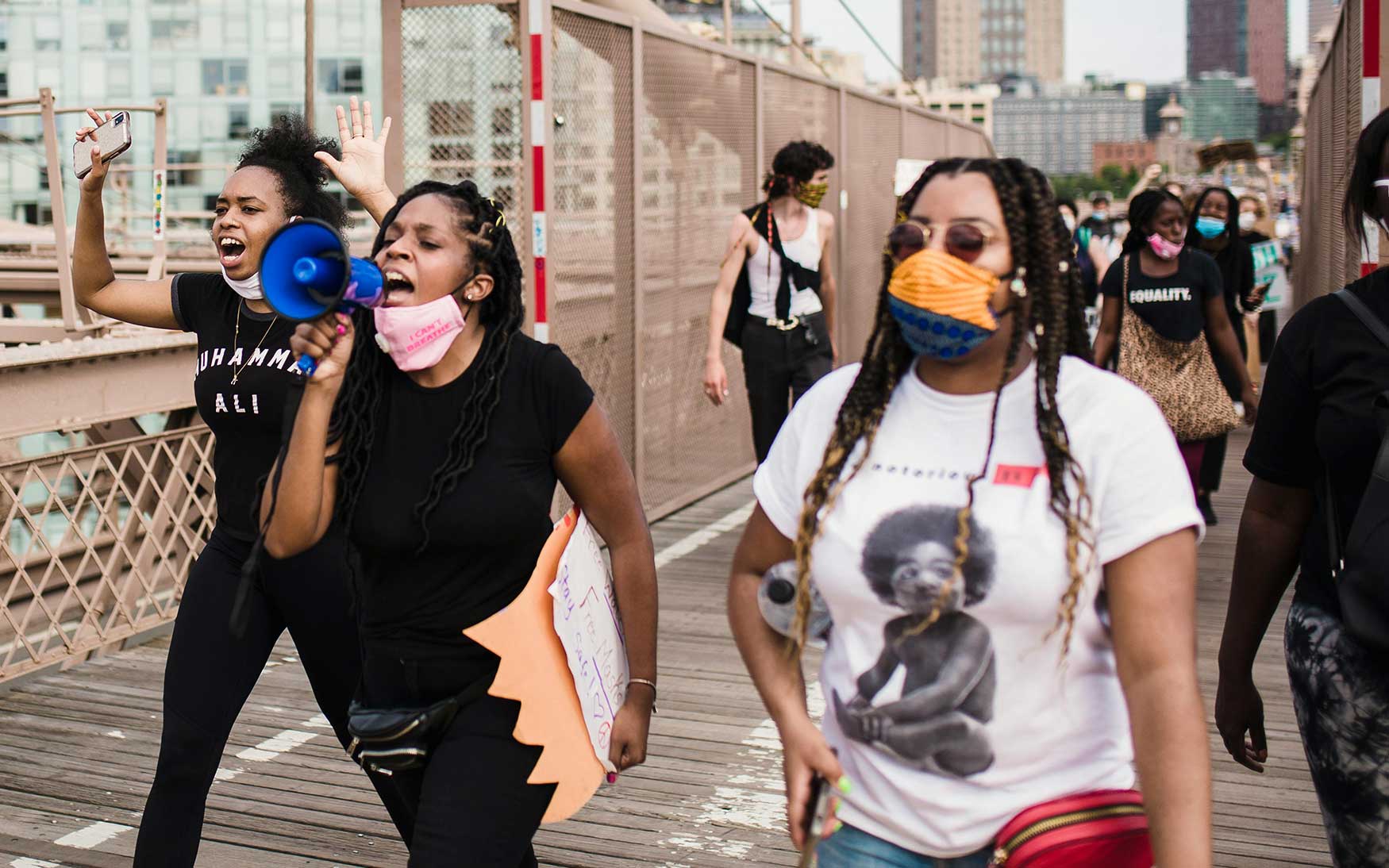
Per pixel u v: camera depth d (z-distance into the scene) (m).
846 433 1.88
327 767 4.45
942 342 1.79
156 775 2.96
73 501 5.70
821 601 1.95
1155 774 1.73
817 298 6.79
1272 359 2.45
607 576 2.59
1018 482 1.80
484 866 2.32
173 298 3.29
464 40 6.69
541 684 2.39
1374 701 2.23
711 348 6.81
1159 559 1.76
